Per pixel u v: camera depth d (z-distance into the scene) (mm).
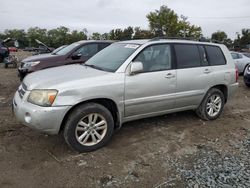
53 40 94562
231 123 5824
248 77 10070
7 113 5895
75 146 4082
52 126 3879
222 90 6098
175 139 4828
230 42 74812
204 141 4805
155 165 3895
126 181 3480
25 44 98375
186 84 5215
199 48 5590
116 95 4336
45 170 3668
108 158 4051
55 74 4391
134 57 4625
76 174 3602
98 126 4262
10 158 3943
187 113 6309
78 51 8898
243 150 4480
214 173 3697
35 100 3881
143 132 5086
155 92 4789
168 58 5066
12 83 9781
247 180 3539
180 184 3441
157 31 54406
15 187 3289
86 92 4039
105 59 5020
